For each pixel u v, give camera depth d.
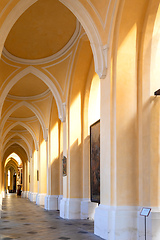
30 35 13.20
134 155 8.38
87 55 12.70
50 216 14.52
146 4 8.19
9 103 20.02
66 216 13.20
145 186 8.08
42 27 12.55
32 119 24.75
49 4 10.95
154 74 8.43
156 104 8.30
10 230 10.36
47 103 19.61
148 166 8.09
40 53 14.57
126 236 7.84
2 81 15.20
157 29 8.39
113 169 8.35
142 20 8.42
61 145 18.58
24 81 17.77
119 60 8.51
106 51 8.89
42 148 22.94
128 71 8.54
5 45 13.79
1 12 8.66
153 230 7.49
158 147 8.16
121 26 8.41
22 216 14.64
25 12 11.44
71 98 13.41
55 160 18.44
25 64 14.98
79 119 13.46
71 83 13.45
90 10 9.09
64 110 14.30
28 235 9.33
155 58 8.46
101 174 8.95
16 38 13.41
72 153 13.27
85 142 13.31
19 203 24.53
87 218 12.88
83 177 13.18
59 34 13.01
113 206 8.21
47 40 13.55
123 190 8.21
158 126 8.22
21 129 29.50
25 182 37.84
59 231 9.97
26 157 37.84
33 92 19.67
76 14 9.30
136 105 8.52
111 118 8.51
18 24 12.28
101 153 9.01
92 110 13.48
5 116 20.27
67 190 13.41
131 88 8.53
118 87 8.48
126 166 8.30
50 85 14.98
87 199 13.06
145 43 8.48
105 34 9.01
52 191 18.17
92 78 13.12
